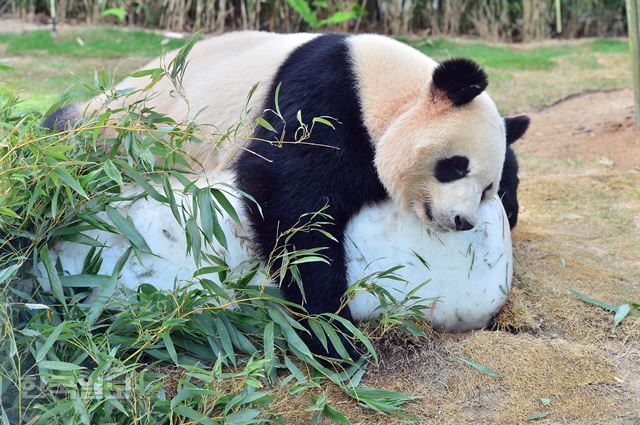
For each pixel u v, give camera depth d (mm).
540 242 6895
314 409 4332
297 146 5062
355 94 5148
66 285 4695
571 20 16156
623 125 10047
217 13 15234
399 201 5148
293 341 4707
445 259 5219
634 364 5211
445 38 15430
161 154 4758
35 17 15742
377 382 4934
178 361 4793
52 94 10727
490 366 5004
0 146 4348
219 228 4676
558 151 9477
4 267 4578
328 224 5047
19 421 3961
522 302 5758
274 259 4852
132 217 5031
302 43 5621
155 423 4090
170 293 4676
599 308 5812
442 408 4695
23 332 4074
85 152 4863
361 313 5238
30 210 4422
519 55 14312
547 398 4789
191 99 5793
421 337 5219
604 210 7738
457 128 4891
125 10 15555
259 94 5496
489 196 5223
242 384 4320
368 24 15648
